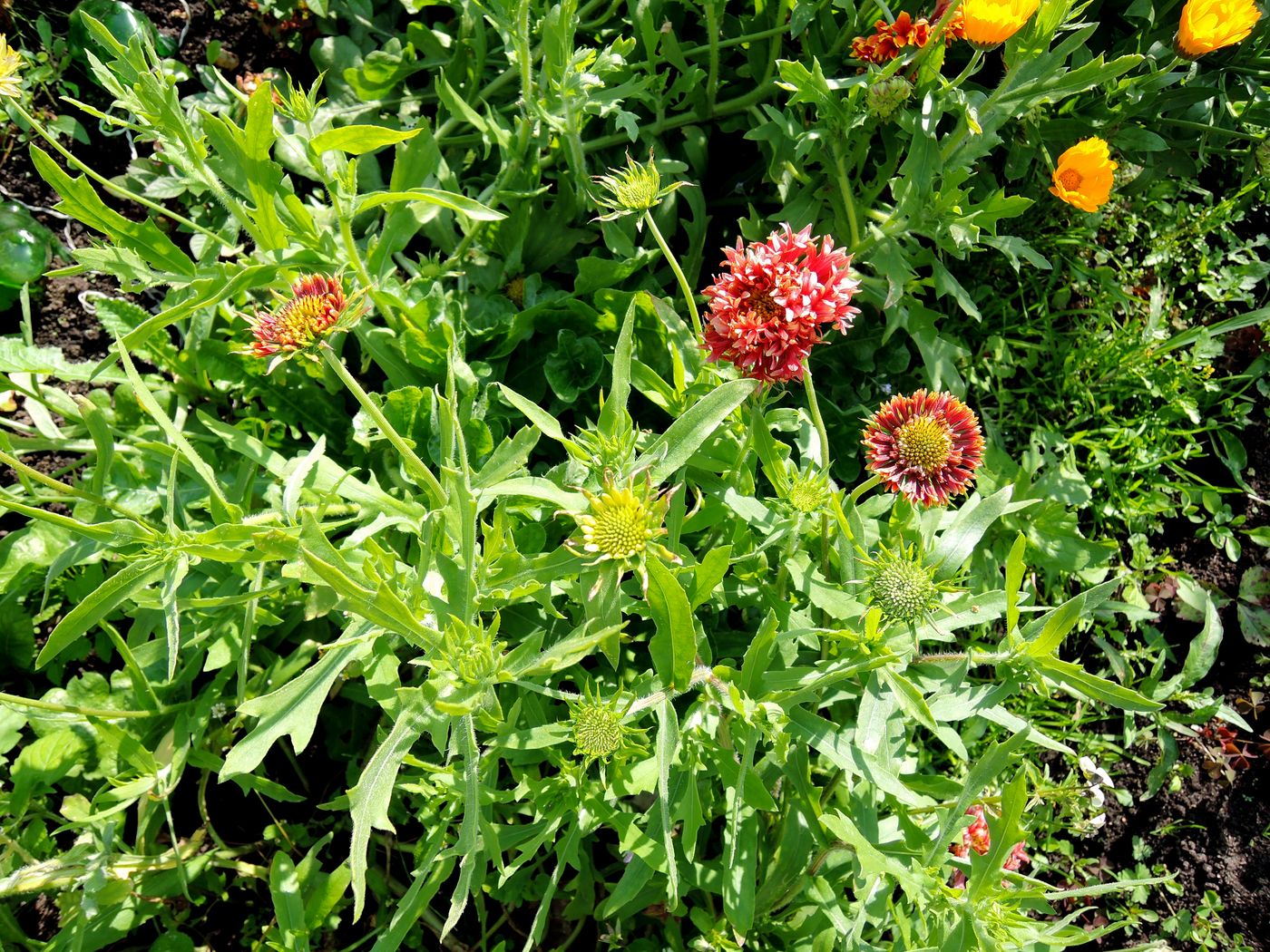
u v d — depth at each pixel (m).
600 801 0.39
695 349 0.44
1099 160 0.51
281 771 0.52
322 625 0.50
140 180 0.58
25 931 0.48
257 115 0.38
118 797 0.41
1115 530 0.64
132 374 0.35
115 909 0.45
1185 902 0.59
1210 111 0.59
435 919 0.50
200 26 0.62
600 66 0.47
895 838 0.41
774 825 0.45
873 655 0.37
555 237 0.56
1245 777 0.61
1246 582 0.64
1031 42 0.44
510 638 0.46
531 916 0.51
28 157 0.58
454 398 0.36
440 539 0.38
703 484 0.43
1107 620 0.61
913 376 0.60
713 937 0.42
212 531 0.36
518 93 0.58
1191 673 0.53
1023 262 0.62
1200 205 0.67
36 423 0.45
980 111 0.47
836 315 0.37
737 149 0.61
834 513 0.39
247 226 0.42
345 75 0.57
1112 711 0.60
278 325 0.35
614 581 0.34
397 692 0.32
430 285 0.53
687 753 0.39
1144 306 0.65
